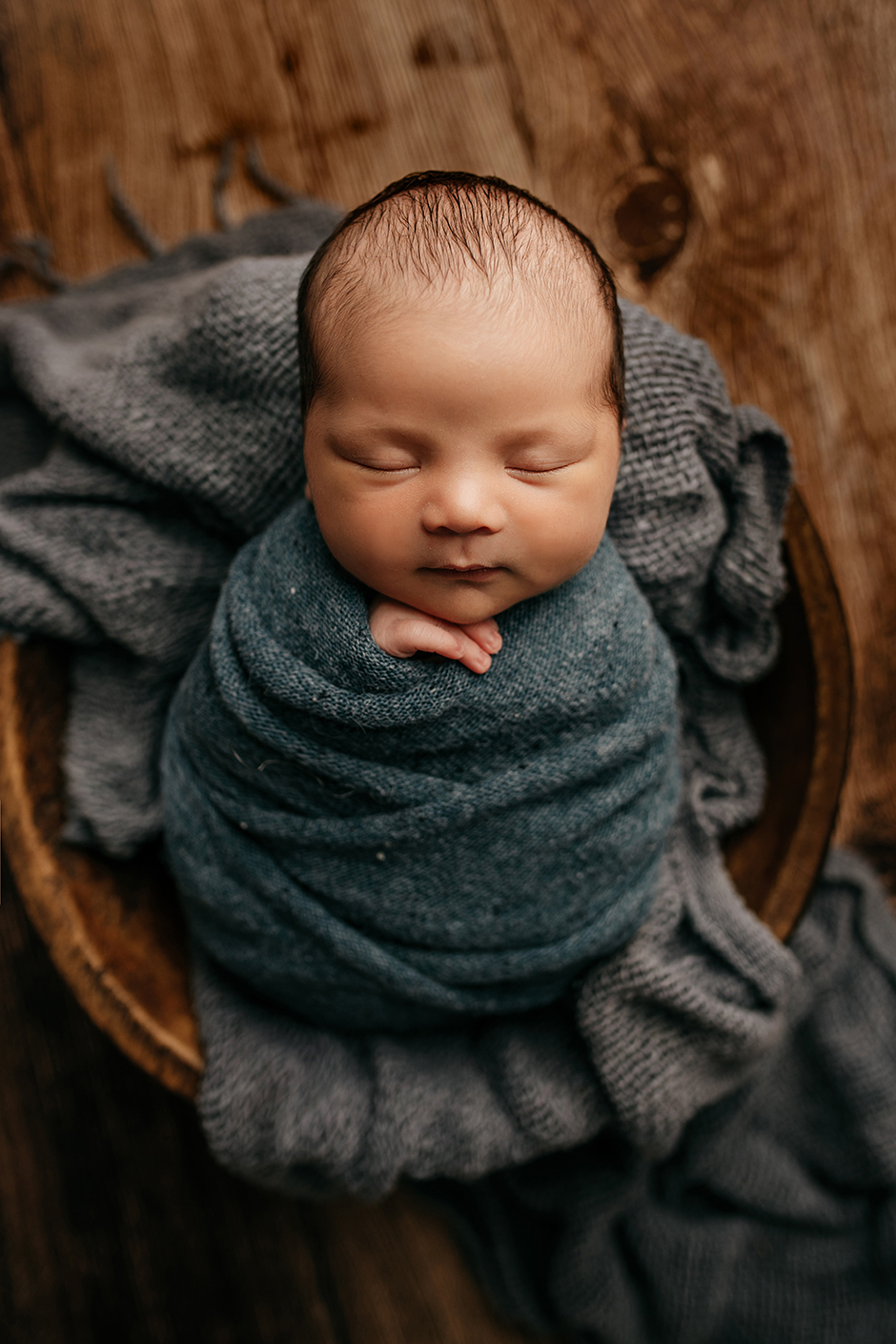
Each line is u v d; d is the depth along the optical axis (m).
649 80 0.96
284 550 0.63
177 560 0.78
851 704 0.75
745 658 0.79
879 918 0.95
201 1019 0.74
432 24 0.97
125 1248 1.00
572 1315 0.91
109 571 0.77
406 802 0.63
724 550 0.75
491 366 0.48
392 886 0.66
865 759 0.99
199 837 0.70
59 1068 1.01
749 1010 0.73
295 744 0.63
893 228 0.96
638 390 0.69
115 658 0.82
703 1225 0.93
